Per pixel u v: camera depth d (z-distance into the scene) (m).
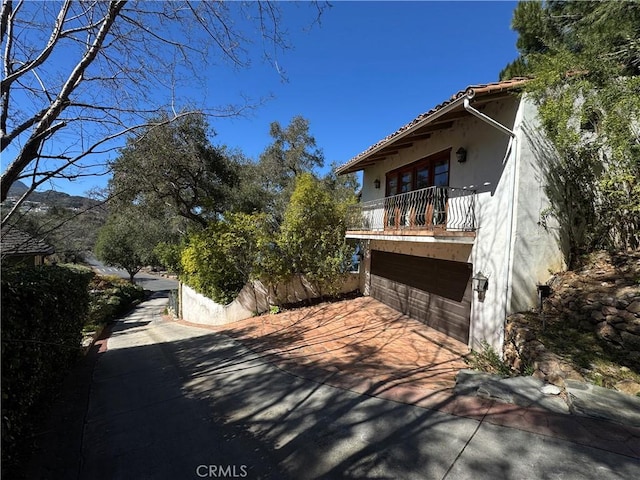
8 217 2.99
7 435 2.82
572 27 8.62
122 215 14.97
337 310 10.16
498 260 5.73
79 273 6.49
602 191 5.51
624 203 5.30
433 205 7.04
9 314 3.00
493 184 5.90
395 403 4.05
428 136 8.00
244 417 3.99
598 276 5.07
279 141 22.58
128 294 23.36
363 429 3.51
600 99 5.08
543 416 3.34
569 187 5.64
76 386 5.17
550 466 2.65
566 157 5.60
